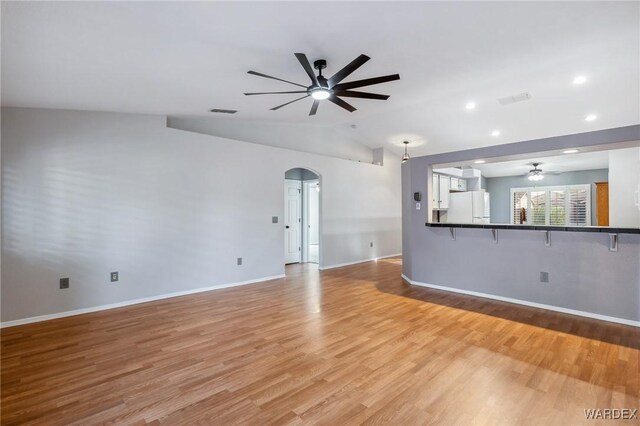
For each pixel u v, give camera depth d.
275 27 2.22
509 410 1.90
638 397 2.00
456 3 2.01
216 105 4.17
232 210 5.12
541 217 8.92
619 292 3.33
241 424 1.80
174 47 2.41
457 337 2.98
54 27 2.02
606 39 2.63
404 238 5.66
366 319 3.51
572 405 1.93
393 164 8.30
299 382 2.23
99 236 3.92
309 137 6.64
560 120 4.76
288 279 5.62
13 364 2.51
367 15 2.12
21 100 3.28
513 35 2.50
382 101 4.41
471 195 7.86
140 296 4.21
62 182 3.68
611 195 5.46
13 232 3.41
